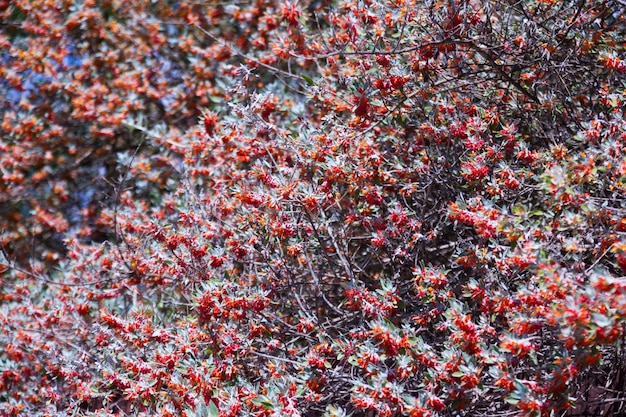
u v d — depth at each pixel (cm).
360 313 381
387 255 422
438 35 378
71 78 714
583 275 281
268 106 423
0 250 627
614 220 292
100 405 457
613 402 347
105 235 744
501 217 300
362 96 369
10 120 729
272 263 387
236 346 354
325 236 400
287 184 366
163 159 632
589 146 325
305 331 371
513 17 436
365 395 303
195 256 393
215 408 315
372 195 364
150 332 390
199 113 716
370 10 401
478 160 348
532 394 270
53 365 462
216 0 753
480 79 411
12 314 543
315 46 452
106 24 729
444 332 347
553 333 301
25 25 726
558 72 380
